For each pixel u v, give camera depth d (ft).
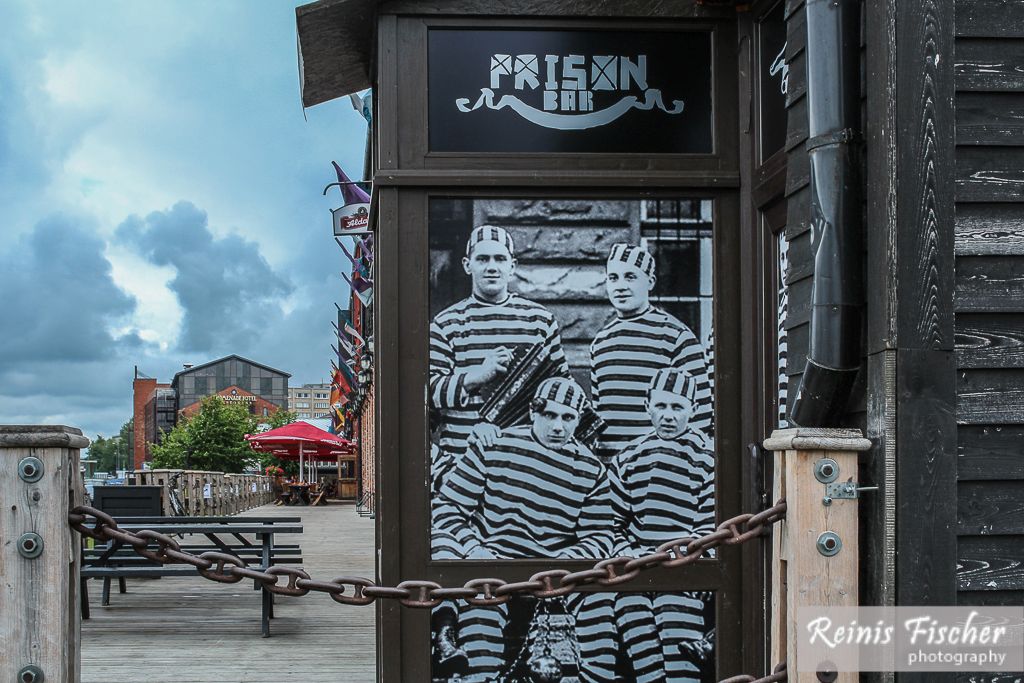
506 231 14.25
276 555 28.04
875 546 8.93
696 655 14.05
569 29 14.42
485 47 14.34
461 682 13.80
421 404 14.05
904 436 8.83
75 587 8.26
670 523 14.21
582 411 14.23
